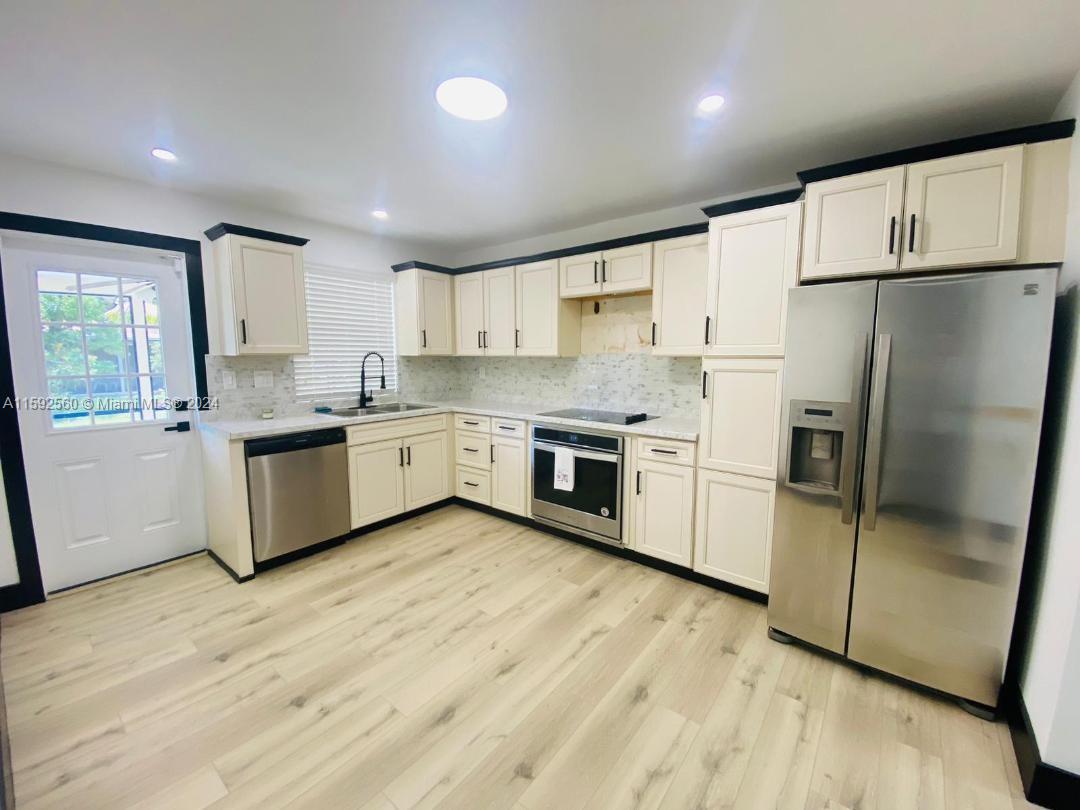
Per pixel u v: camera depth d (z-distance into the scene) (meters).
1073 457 1.51
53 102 1.88
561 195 3.03
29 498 2.48
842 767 1.52
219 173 2.63
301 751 1.57
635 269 3.12
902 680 1.92
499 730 1.66
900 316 1.80
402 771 1.50
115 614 2.39
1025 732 1.53
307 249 3.61
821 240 2.10
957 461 1.73
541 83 1.77
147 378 2.88
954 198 1.82
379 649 2.11
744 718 1.72
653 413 3.45
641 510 2.90
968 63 1.62
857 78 1.72
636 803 1.39
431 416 3.87
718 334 2.49
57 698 1.81
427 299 4.13
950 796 1.43
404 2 1.34
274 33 1.48
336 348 3.89
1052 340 1.70
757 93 1.83
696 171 2.62
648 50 1.57
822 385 2.01
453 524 3.68
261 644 2.15
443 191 2.94
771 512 2.39
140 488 2.88
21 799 1.39
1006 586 1.67
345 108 1.95
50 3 1.31
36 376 2.50
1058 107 1.88
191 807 1.37
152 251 2.84
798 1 1.33
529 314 3.76
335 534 3.20
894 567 1.88
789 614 2.15
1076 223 1.60
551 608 2.46
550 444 3.33
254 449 2.77
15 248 2.41
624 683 1.90
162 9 1.35
